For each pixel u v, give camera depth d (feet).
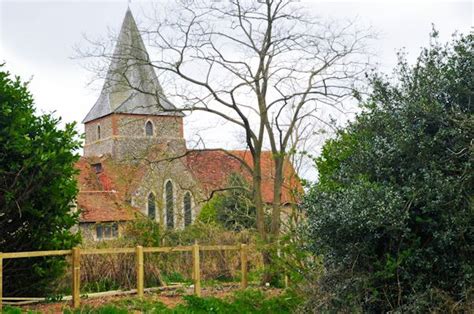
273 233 77.36
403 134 33.73
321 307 34.83
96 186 177.58
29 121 50.83
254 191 84.38
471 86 33.68
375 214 31.89
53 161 49.88
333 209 33.78
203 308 50.26
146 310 48.91
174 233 76.95
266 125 83.56
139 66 89.40
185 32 84.33
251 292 53.72
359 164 36.32
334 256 34.63
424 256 32.68
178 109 85.71
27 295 51.88
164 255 68.23
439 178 31.81
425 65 35.22
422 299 31.71
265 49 84.12
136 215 81.66
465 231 31.68
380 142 35.09
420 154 33.24
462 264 31.89
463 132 32.19
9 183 49.29
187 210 127.75
